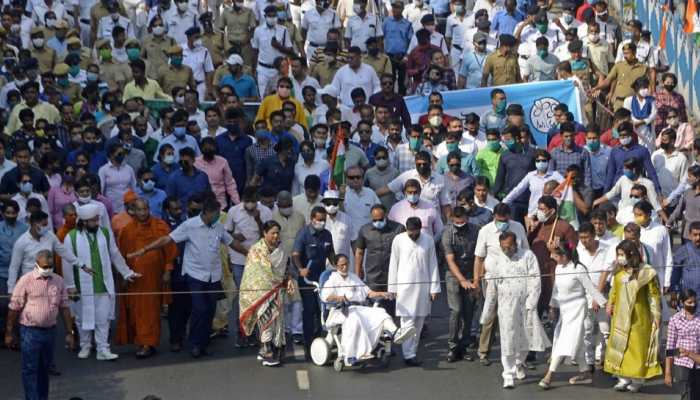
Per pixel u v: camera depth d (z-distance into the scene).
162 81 66.38
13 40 69.62
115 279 49.69
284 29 69.81
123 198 54.00
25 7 72.94
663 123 62.66
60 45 70.44
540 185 52.62
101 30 72.06
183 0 72.50
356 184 51.31
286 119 58.84
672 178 57.81
